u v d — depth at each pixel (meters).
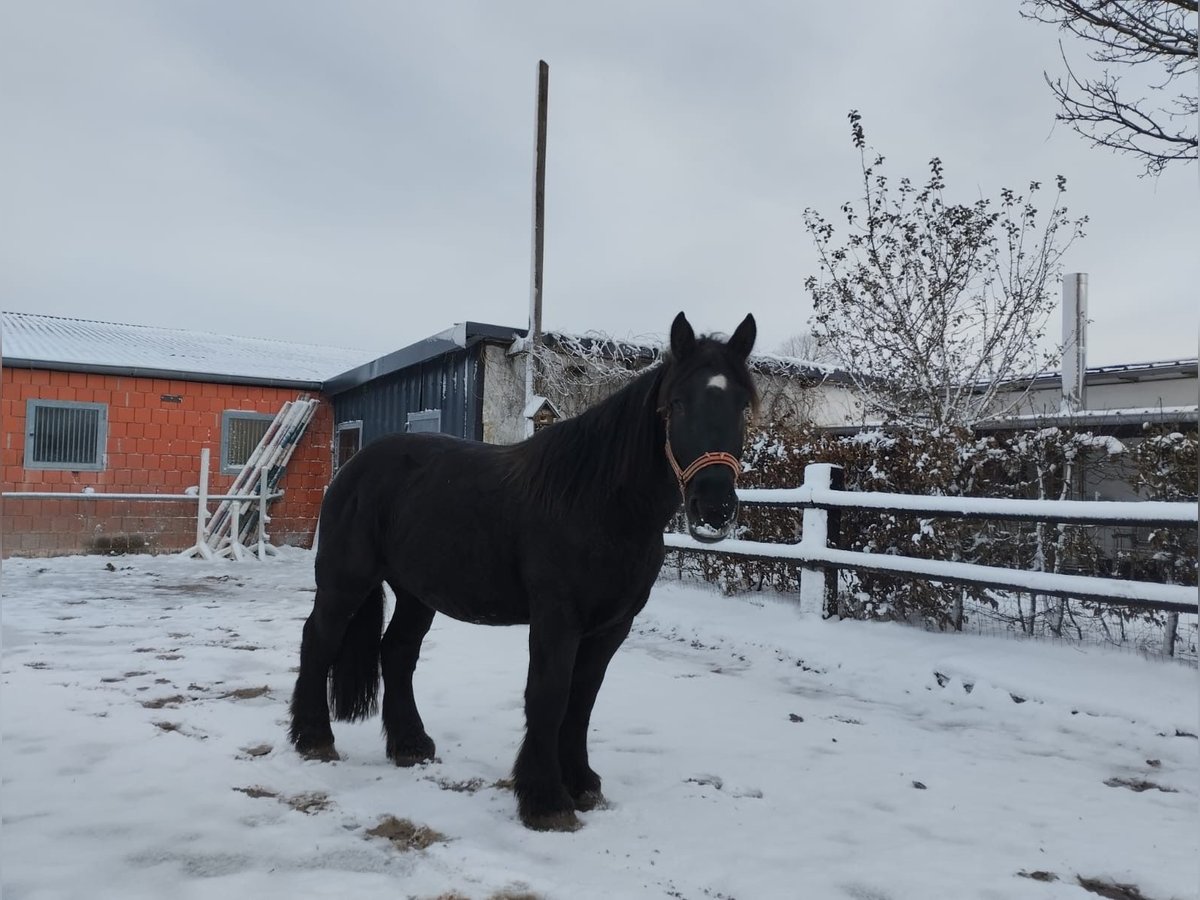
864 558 6.00
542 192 10.96
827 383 11.97
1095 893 2.65
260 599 8.62
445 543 3.42
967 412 9.47
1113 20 6.15
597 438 3.10
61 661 5.58
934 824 3.18
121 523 13.05
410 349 11.31
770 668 5.74
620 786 3.52
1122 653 5.24
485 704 4.71
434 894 2.53
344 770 3.65
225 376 13.80
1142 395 12.14
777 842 2.98
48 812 3.10
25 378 12.45
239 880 2.60
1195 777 3.76
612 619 3.17
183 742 3.93
